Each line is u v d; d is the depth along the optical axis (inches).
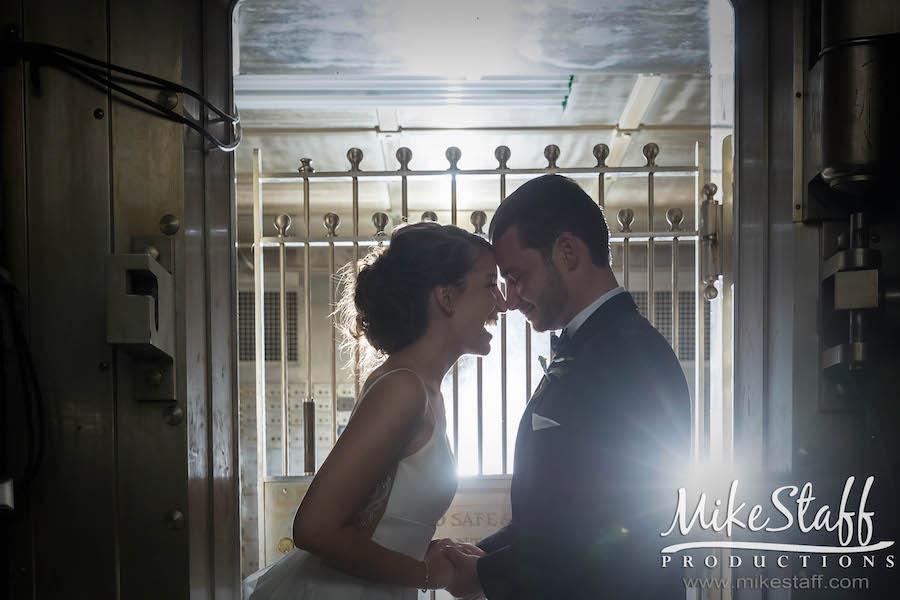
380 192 227.8
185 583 59.6
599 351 58.4
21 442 59.9
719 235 90.1
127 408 59.7
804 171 63.1
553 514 56.4
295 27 97.7
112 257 55.2
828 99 57.9
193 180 62.8
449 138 181.0
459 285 62.9
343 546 54.6
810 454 63.4
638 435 56.5
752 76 72.3
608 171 93.6
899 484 61.6
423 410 59.2
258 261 100.0
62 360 59.9
